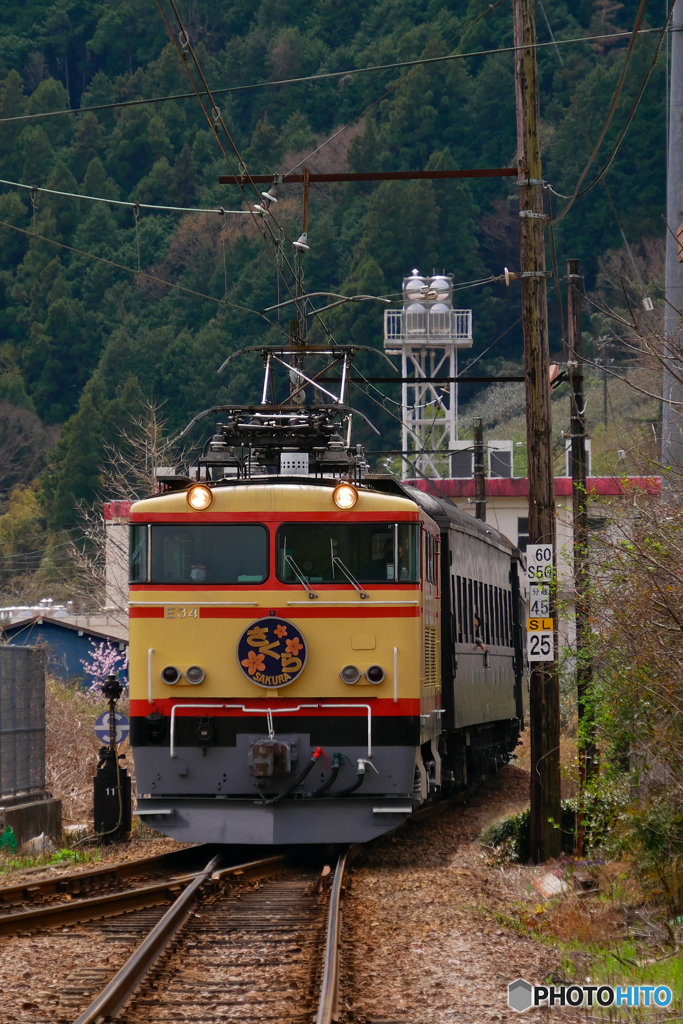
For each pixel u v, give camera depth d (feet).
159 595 149.28
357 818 147.02
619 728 143.64
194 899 122.83
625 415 621.31
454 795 214.48
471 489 479.82
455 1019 80.84
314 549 149.69
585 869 146.10
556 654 166.91
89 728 307.17
